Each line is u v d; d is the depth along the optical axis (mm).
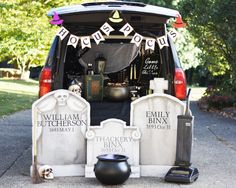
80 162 4930
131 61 5582
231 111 11586
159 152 4938
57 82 5160
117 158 4648
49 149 4879
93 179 4781
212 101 12641
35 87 19062
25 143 6676
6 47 16922
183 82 5113
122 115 5234
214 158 5961
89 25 5141
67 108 4887
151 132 4934
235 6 11617
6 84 19266
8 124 8508
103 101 5289
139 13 4988
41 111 4848
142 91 5582
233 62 12680
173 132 4934
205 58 14977
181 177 4699
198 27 13742
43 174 4734
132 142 4855
